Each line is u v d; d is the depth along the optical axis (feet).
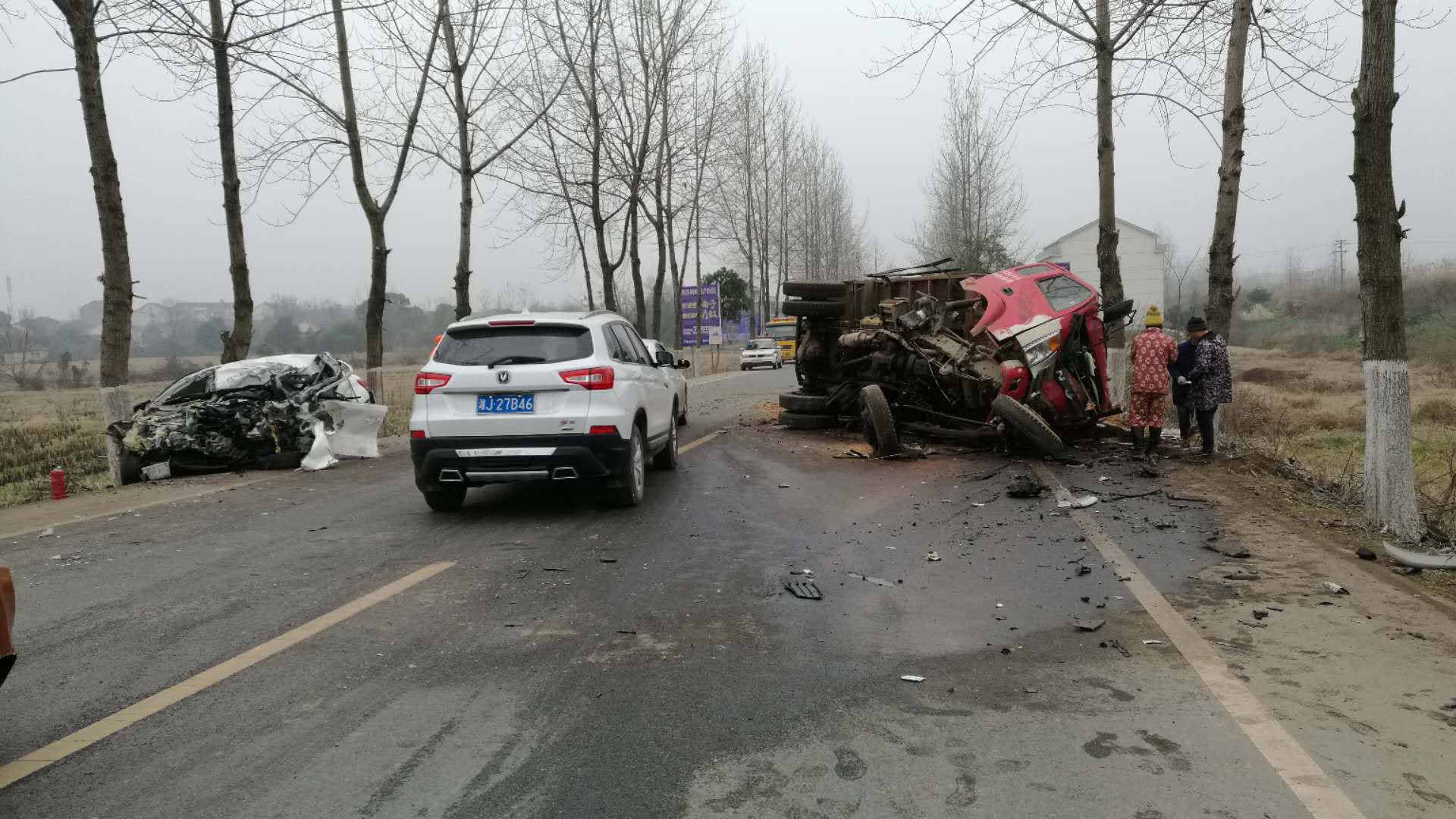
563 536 24.02
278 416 40.09
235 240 49.24
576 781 10.87
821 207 183.01
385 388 91.61
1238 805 10.22
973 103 130.00
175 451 38.65
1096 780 10.82
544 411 25.20
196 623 17.24
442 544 23.48
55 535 26.45
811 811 10.15
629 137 80.64
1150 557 21.47
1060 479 31.91
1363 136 22.67
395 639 16.10
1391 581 19.20
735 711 12.86
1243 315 222.07
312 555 22.62
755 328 196.95
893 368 40.29
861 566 20.86
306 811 10.20
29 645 16.12
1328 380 90.27
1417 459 39.40
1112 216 43.42
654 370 32.37
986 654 15.11
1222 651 15.12
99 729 12.47
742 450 41.22
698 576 19.99
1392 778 10.82
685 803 10.34
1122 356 44.78
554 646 15.62
